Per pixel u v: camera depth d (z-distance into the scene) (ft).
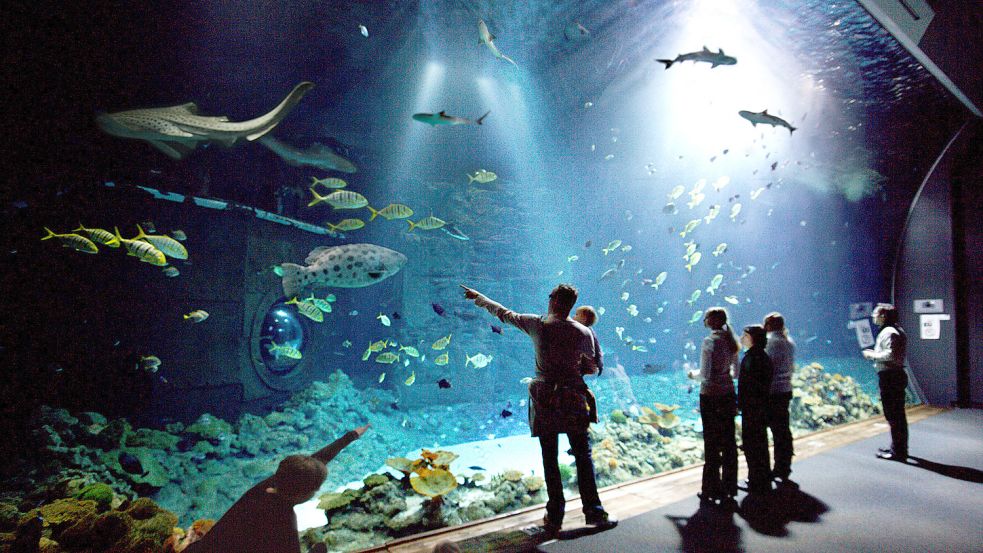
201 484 21.67
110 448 20.95
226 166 36.04
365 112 47.06
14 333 21.85
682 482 14.52
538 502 13.46
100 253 24.62
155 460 21.36
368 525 11.14
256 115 41.98
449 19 39.29
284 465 5.66
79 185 24.53
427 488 11.23
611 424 21.93
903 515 11.83
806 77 43.73
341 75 42.83
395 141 49.21
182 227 27.78
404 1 36.91
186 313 27.58
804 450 18.42
